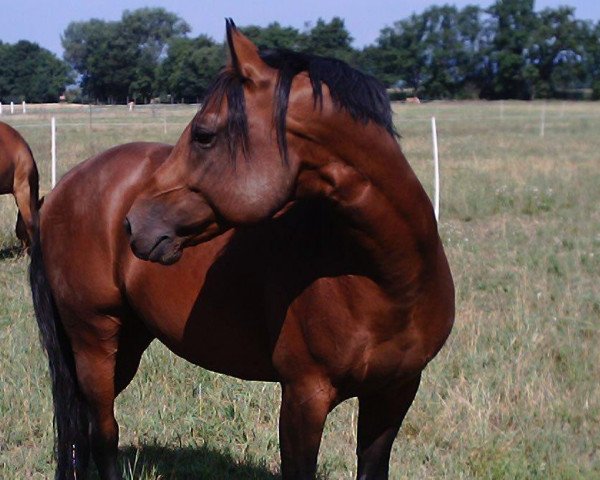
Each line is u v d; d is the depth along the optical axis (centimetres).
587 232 991
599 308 649
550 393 468
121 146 341
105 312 327
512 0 6078
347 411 455
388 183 237
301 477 265
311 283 251
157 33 6444
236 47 225
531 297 671
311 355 256
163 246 237
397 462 397
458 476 382
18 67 7181
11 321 600
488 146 2119
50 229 339
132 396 466
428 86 5981
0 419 440
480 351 528
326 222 250
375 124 235
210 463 400
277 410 451
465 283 721
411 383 275
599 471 391
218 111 227
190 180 233
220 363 297
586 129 2855
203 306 286
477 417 430
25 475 394
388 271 243
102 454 344
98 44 7062
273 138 226
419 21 5941
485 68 6109
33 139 2184
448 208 1130
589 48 6175
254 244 271
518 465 388
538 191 1247
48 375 487
